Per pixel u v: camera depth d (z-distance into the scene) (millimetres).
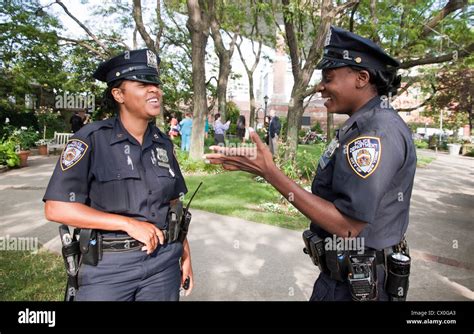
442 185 9602
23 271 3426
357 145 1386
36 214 5336
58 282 3207
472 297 3111
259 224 5242
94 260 1711
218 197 6793
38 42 13547
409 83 10258
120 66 1812
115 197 1768
